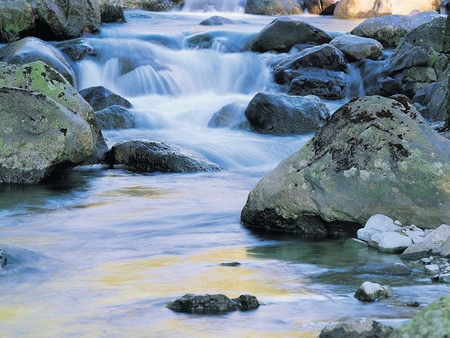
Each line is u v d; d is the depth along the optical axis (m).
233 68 23.44
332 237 8.15
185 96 22.19
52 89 12.56
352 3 31.73
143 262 7.02
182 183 12.38
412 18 25.20
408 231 7.68
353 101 8.55
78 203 10.45
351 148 8.20
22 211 9.87
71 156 11.97
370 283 5.71
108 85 22.05
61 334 4.93
